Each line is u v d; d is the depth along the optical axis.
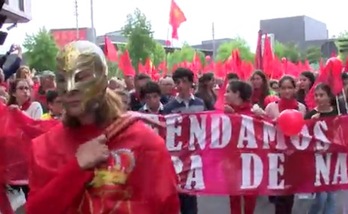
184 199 6.68
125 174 2.43
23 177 5.41
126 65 16.55
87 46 2.42
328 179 6.19
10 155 5.41
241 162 6.11
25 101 7.69
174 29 15.78
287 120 5.94
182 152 6.13
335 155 6.20
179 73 7.23
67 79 2.38
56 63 2.42
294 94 7.80
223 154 6.12
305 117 7.16
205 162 6.14
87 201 2.41
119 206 2.41
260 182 6.12
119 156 2.44
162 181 2.48
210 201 9.41
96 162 2.33
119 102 2.56
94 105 2.45
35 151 2.51
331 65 7.14
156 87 7.19
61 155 2.47
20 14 16.33
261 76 9.69
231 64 18.12
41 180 2.46
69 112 2.42
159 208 2.47
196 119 6.12
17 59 9.57
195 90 10.79
